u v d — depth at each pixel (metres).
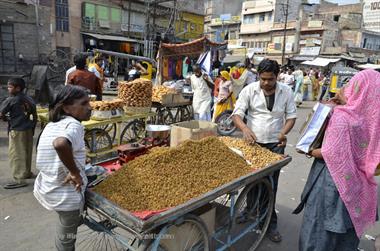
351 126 2.09
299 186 4.64
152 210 1.88
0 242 2.92
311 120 2.32
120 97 5.48
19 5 15.42
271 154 2.93
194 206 1.96
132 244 2.47
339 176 2.12
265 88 2.94
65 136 1.94
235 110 3.11
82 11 22.38
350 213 2.16
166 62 12.07
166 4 27.64
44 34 16.53
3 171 4.52
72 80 5.01
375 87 2.07
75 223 2.19
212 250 2.78
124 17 25.06
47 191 2.07
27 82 8.30
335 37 33.34
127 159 2.59
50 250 2.84
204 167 2.38
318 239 2.32
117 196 1.99
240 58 18.59
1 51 15.38
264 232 3.08
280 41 36.59
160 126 3.34
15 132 3.97
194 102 7.09
